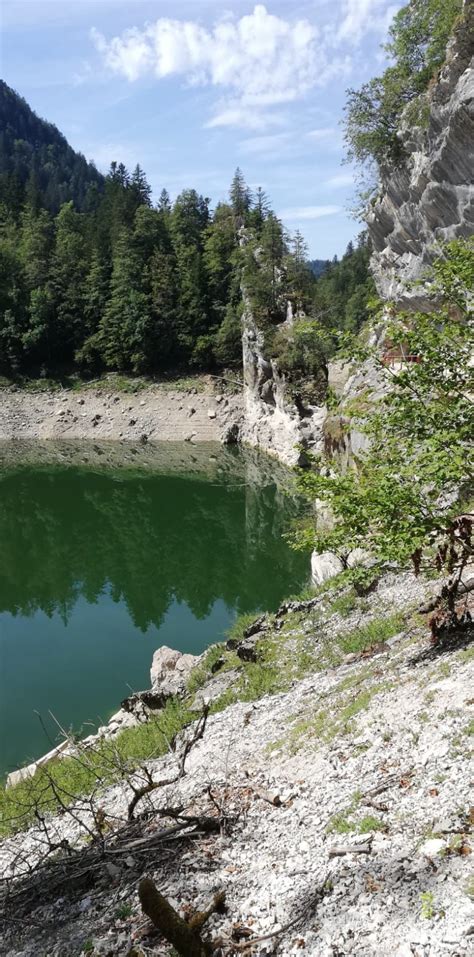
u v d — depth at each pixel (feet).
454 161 99.50
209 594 141.28
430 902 19.33
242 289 330.95
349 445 94.43
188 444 326.85
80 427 350.43
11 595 144.15
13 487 253.24
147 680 99.25
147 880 20.26
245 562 163.12
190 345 373.20
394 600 63.46
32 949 26.45
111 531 195.93
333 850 24.00
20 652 111.96
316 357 266.57
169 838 30.01
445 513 39.24
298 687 55.16
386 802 26.30
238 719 53.21
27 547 181.37
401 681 39.22
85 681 99.45
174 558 168.76
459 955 17.01
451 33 102.12
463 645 39.52
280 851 26.48
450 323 39.52
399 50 120.57
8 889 31.01
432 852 21.48
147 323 368.89
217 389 354.95
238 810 32.58
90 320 393.70
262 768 38.19
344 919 20.31
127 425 346.54
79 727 84.74
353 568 44.11
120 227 433.48
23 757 77.82
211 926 22.90
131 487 249.34
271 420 293.43
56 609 134.72
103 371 390.21
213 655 79.71
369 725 35.14
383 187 131.85
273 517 204.85
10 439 343.46
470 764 26.03
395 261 137.28
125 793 46.60
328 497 40.14
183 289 377.91
